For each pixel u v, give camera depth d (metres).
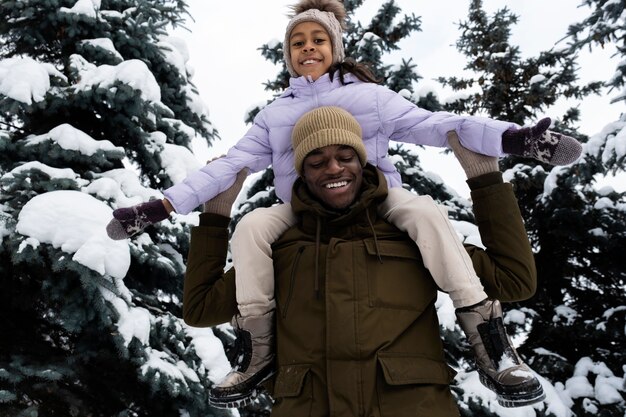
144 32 7.17
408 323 1.69
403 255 1.76
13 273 5.22
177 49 8.02
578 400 7.93
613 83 8.07
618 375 8.91
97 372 5.33
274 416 1.69
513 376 1.67
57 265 4.39
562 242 9.97
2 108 5.55
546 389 6.57
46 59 6.96
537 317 9.02
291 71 2.42
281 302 1.79
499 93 11.46
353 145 1.84
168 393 5.28
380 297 1.68
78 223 4.62
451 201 8.17
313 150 1.84
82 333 5.28
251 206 8.18
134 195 5.69
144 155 6.58
